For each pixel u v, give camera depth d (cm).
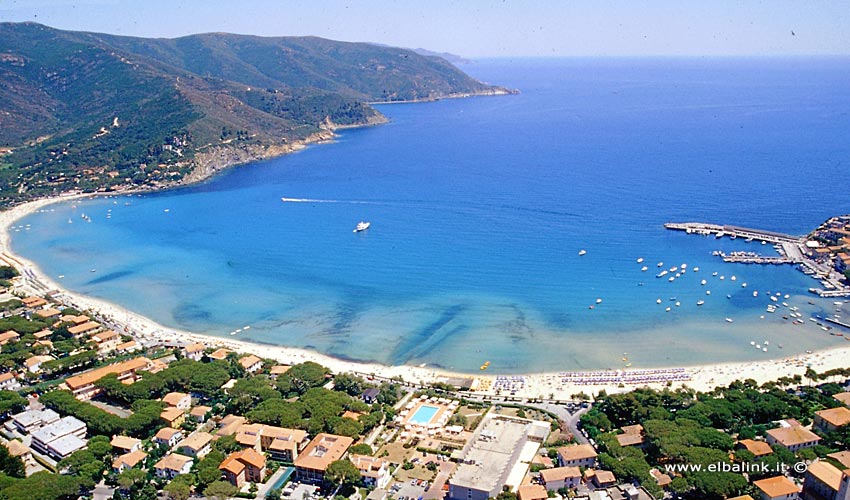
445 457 18812
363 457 18200
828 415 19188
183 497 16775
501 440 18625
